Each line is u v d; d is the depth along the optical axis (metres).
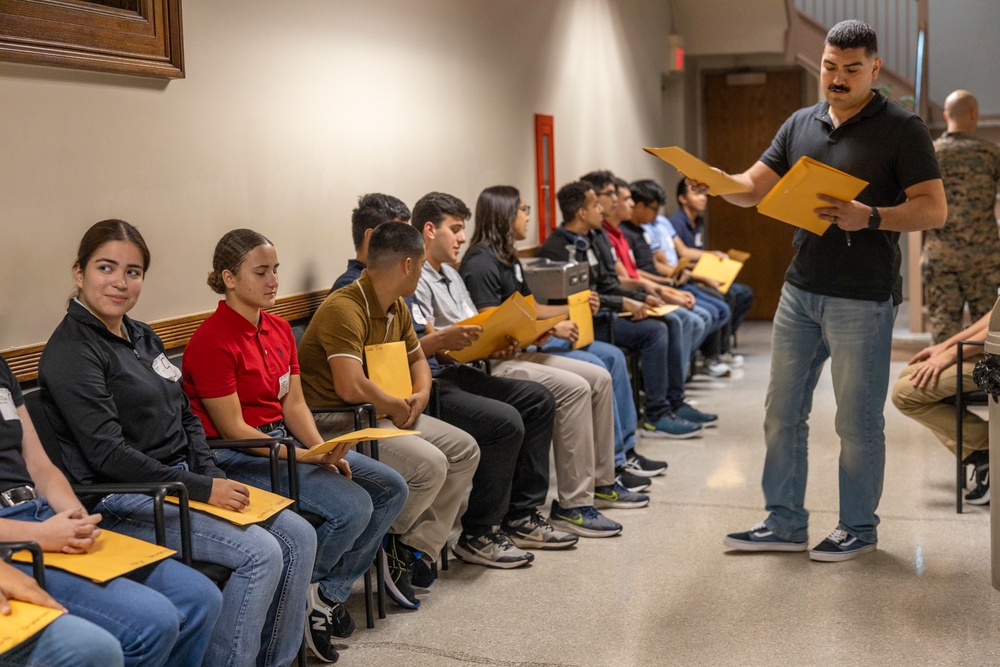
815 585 3.10
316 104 3.68
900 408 3.99
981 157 5.41
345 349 2.93
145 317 2.87
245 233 2.63
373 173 4.10
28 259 2.47
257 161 3.35
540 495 3.55
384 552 2.93
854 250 3.15
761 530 3.44
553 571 3.30
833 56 3.08
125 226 2.29
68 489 2.10
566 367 3.97
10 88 2.41
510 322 3.44
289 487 2.53
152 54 2.83
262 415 2.71
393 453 2.93
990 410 2.95
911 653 2.60
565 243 4.95
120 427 2.25
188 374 2.61
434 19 4.60
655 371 5.24
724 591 3.08
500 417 3.27
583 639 2.74
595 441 4.00
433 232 3.74
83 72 2.62
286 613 2.35
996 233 5.50
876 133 3.11
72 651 1.72
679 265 6.37
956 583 3.08
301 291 3.62
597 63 7.02
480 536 3.36
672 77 9.07
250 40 3.30
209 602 2.03
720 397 6.18
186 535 2.14
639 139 8.08
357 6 3.95
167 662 2.01
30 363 2.45
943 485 4.19
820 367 3.41
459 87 4.89
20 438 2.11
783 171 3.39
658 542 3.57
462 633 2.80
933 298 5.64
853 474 3.31
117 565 1.92
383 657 2.65
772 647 2.66
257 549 2.21
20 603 1.76
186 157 3.02
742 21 8.82
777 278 9.81
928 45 7.78
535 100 5.91
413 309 3.53
